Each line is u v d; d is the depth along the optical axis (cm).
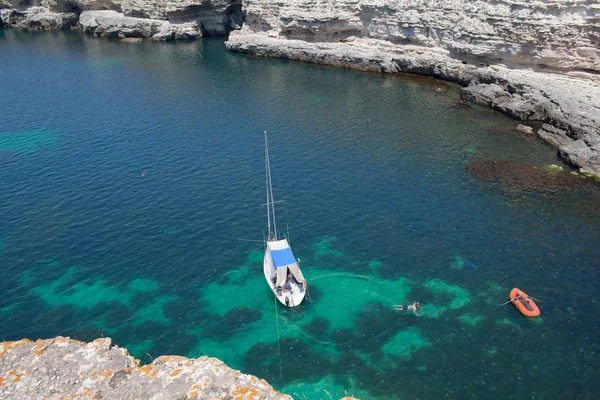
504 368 3550
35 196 5897
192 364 2322
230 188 5966
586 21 7525
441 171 6278
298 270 4234
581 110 7044
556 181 5984
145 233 5141
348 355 3681
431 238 4975
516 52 8394
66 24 17112
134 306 4200
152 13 15362
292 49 12112
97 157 6881
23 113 8700
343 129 7681
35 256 4822
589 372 3512
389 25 10662
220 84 10244
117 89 10025
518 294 4144
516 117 7888
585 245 4834
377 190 5859
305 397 3356
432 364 3591
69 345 2414
